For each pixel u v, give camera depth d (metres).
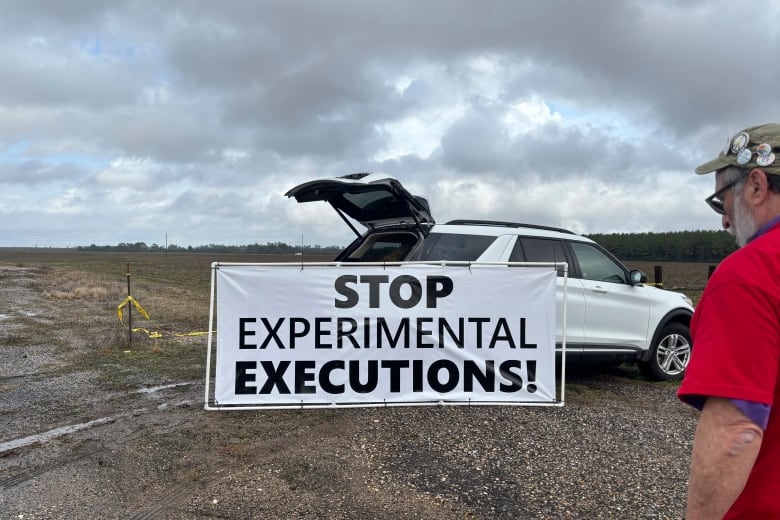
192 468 3.95
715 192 1.57
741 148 1.43
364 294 5.46
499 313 5.51
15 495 3.54
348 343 5.45
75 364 7.71
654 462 4.02
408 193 5.73
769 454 1.31
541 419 5.06
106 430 4.82
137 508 3.35
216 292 5.54
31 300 17.50
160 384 6.57
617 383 6.64
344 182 5.33
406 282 5.48
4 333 10.59
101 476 3.83
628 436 4.59
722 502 1.26
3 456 4.22
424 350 5.49
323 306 5.44
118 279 30.44
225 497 3.48
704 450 1.27
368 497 3.46
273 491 3.56
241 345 5.39
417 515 3.23
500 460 4.05
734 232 1.50
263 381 5.40
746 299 1.24
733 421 1.22
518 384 5.49
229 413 5.32
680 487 3.59
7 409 5.50
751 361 1.22
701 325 1.35
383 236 6.56
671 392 6.20
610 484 3.64
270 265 5.41
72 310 14.82
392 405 5.43
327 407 5.36
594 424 4.91
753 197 1.41
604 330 6.35
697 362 1.30
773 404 1.30
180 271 43.16
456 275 5.50
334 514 3.24
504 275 5.51
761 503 1.31
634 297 6.54
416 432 4.68
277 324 5.41
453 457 4.11
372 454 4.18
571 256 6.34
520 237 6.15
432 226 6.21
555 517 3.21
